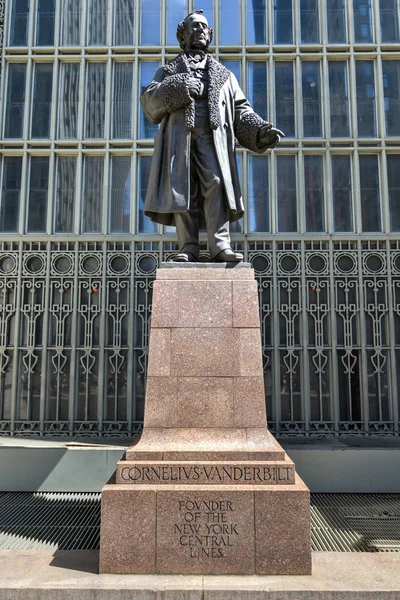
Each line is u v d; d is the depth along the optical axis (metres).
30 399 6.87
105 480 5.84
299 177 7.23
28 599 3.08
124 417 6.84
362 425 6.77
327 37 7.47
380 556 3.69
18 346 6.95
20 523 4.82
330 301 6.98
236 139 4.67
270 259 7.07
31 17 7.56
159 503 3.34
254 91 7.44
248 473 3.45
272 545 3.30
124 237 7.11
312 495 5.73
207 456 3.55
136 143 7.30
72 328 6.98
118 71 7.55
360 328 6.93
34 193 7.35
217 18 7.49
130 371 6.86
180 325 3.89
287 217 7.23
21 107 7.48
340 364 6.94
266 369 6.90
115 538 3.32
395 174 7.32
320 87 7.45
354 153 7.27
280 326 7.00
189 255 4.35
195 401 3.75
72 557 3.67
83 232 7.24
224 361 3.82
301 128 7.29
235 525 3.31
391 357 6.88
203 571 3.28
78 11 7.65
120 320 6.99
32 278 7.11
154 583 3.14
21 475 5.85
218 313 3.92
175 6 7.59
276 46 7.40
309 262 7.10
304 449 5.88
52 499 5.58
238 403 3.75
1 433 6.79
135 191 7.23
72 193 7.33
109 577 3.25
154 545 3.30
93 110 7.47
